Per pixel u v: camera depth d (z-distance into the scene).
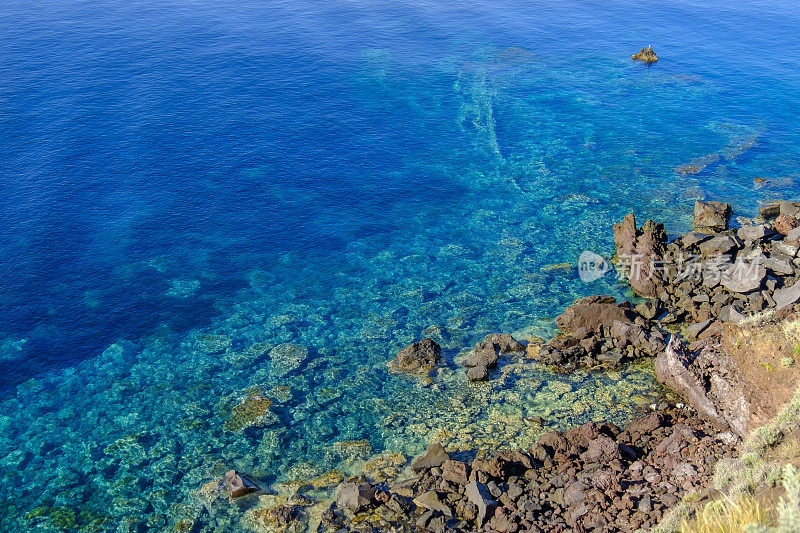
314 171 60.75
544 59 93.69
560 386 33.59
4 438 31.72
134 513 26.92
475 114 74.31
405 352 36.62
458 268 46.75
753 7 122.62
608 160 63.69
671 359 31.55
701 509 19.31
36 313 41.22
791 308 30.86
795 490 16.00
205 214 53.31
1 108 68.12
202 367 36.81
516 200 56.53
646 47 96.81
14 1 107.88
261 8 112.56
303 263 47.69
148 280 45.09
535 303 41.94
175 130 66.25
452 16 114.19
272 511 25.58
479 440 29.70
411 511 24.58
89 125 65.88
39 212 51.59
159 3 111.62
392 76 84.56
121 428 32.19
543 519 22.66
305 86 79.56
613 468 25.38
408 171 61.59
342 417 32.28
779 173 59.16
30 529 26.44
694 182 58.19
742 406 27.17
